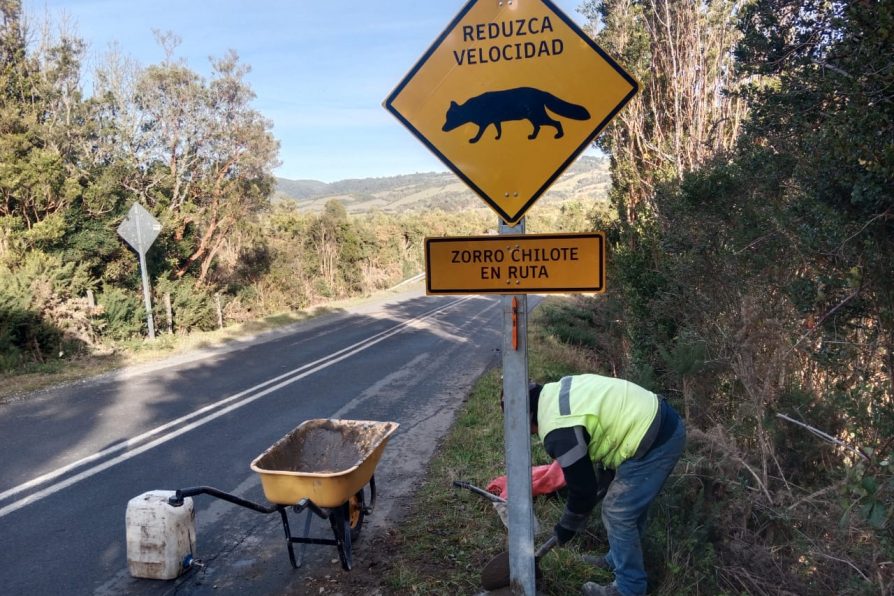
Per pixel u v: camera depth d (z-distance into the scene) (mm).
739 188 5129
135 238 16016
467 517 5043
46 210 15773
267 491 4219
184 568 4406
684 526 3895
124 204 18266
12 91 16625
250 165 22594
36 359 13367
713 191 5184
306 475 4070
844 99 3943
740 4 7273
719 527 3865
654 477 3469
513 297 3168
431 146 3139
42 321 13828
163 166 21141
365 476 4484
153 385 10852
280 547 4820
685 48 8109
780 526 3904
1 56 16578
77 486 6062
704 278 5422
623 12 9281
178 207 21516
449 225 54906
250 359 13547
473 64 3090
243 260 26641
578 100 3023
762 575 3590
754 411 4379
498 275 3127
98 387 10742
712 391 5023
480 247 3123
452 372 11727
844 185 3738
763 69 4582
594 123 3016
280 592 4168
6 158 14961
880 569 3121
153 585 4285
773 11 4453
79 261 16703
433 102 3127
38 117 17031
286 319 21531
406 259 48344
